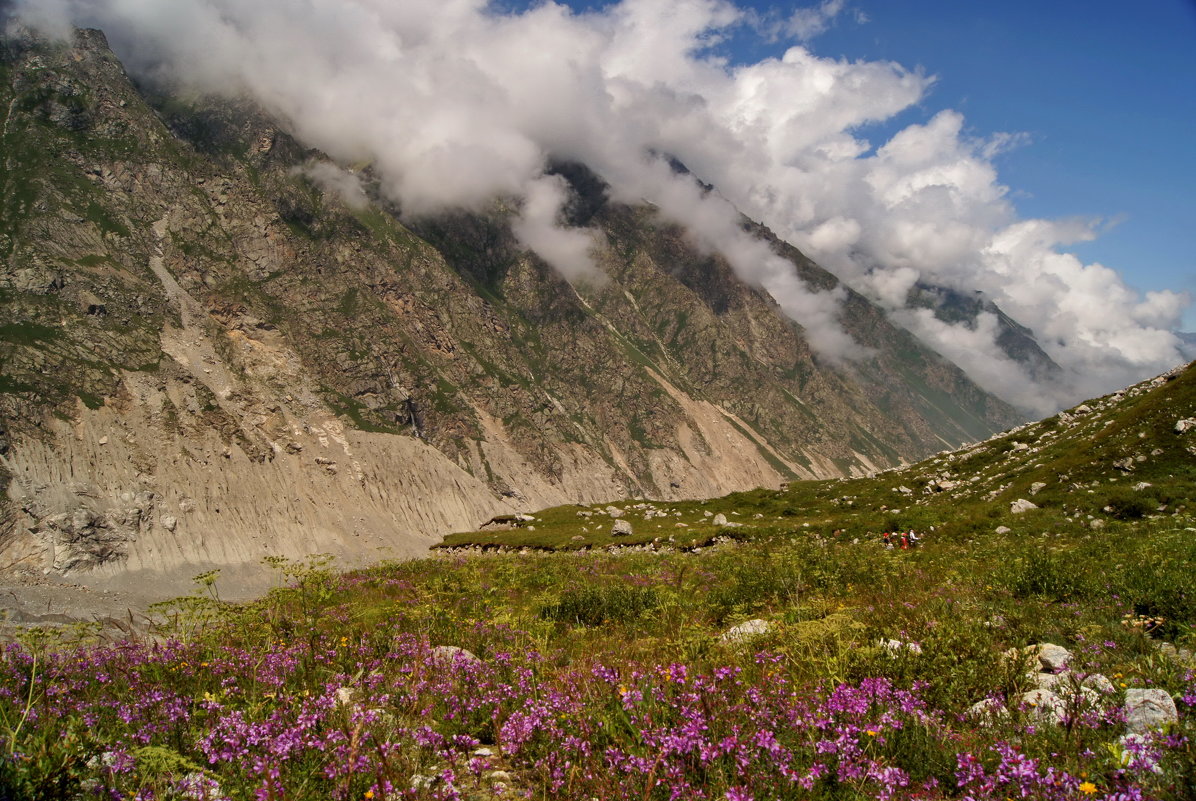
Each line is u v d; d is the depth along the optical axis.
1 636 10.05
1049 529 32.34
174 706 7.76
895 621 11.28
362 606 16.83
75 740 6.29
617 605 16.11
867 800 5.68
